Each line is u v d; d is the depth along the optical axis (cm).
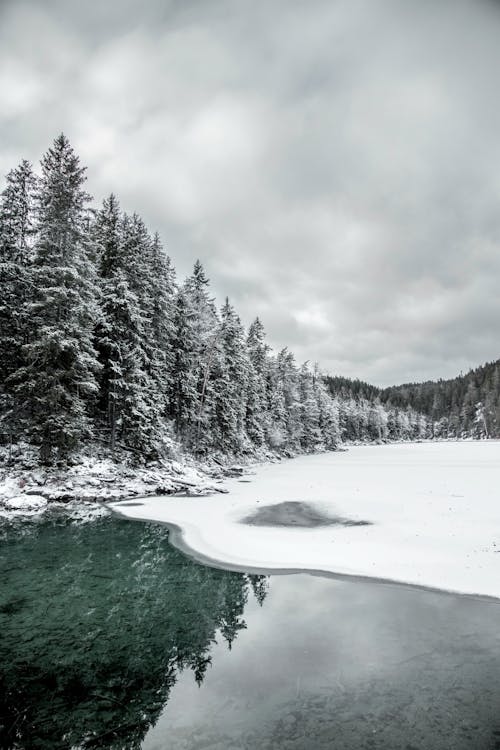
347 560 1294
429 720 582
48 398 2336
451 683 664
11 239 2641
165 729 586
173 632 882
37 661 775
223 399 4294
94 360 2517
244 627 891
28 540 1602
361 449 9712
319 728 574
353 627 868
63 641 851
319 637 831
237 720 601
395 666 720
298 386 7825
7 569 1283
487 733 554
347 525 1734
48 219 2459
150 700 654
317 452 7906
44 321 2430
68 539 1616
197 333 4344
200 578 1199
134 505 2256
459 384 17000
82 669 748
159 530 1747
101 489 2475
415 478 3167
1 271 2498
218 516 1980
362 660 743
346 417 12700
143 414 2947
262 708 625
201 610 988
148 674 727
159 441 3164
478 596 989
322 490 2686
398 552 1330
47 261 2494
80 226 2567
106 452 2914
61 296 2370
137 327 2995
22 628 909
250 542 1538
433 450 8094
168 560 1362
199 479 3072
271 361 6838
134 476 2784
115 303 2933
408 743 538
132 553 1438
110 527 1795
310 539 1548
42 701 659
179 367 3875
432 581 1089
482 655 743
